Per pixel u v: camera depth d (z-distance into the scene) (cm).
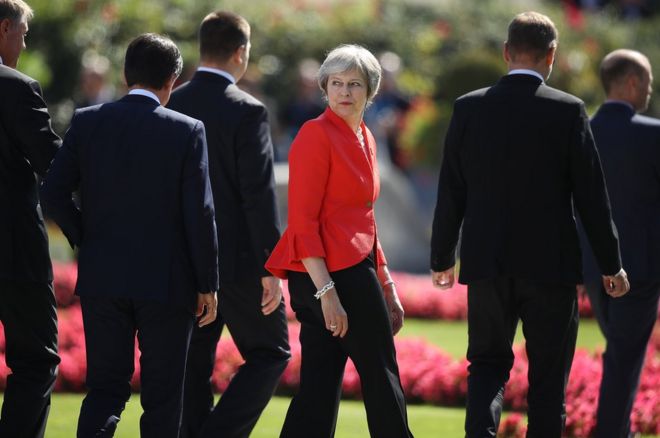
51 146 1731
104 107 1684
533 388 1753
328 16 6328
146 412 1652
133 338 1667
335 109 1625
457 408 2472
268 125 1875
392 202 4756
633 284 2017
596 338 3281
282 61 6025
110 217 1645
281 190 4262
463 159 1767
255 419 1862
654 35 6981
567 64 6162
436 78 5922
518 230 1719
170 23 5619
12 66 1791
